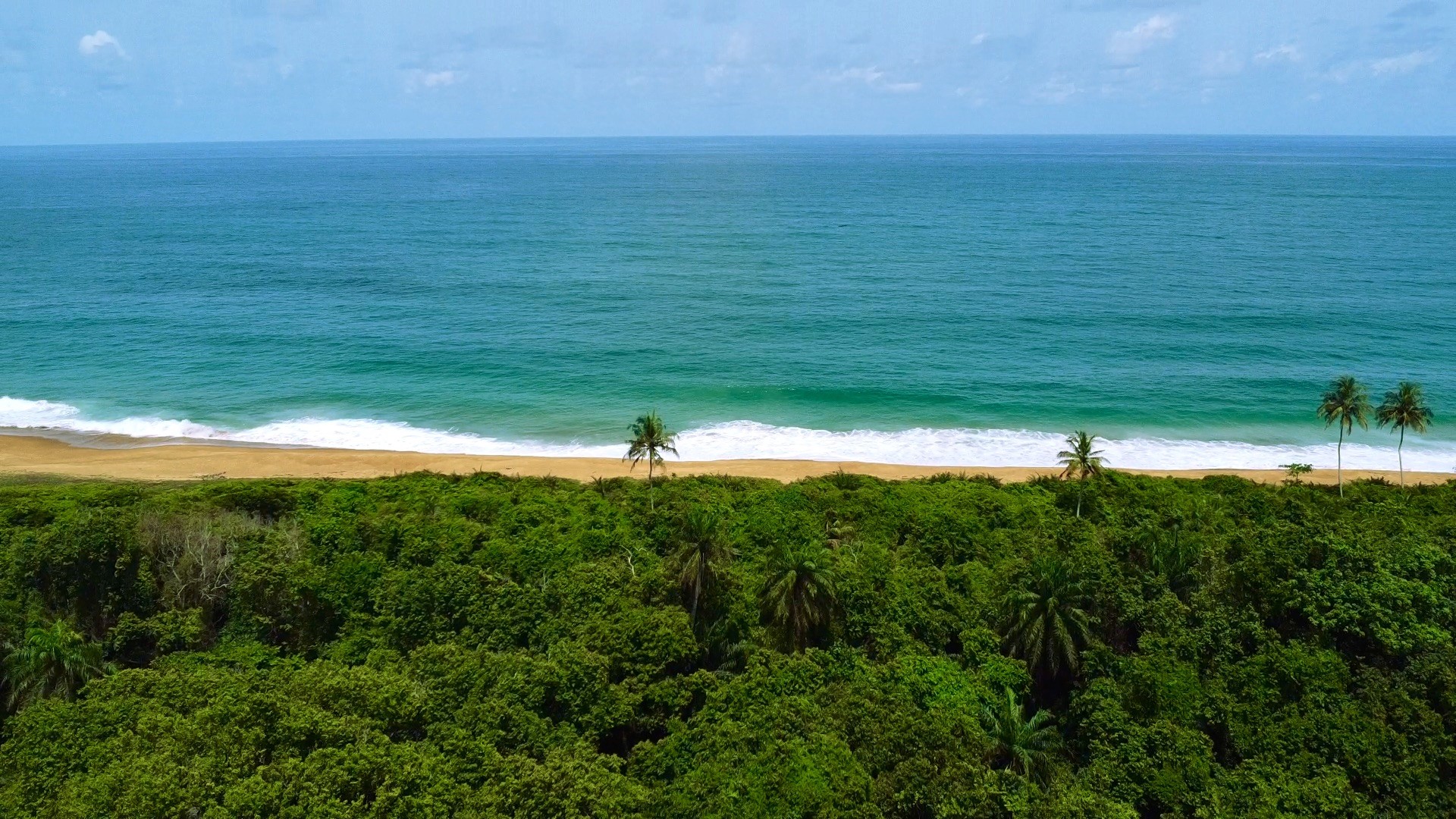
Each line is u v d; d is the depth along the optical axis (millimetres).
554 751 34000
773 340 117188
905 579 48094
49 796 31844
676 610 43406
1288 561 45531
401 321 127062
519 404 95188
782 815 30828
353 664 42562
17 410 92500
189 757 30859
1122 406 94312
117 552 47406
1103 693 39500
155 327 122500
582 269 165125
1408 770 34812
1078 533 55062
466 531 53312
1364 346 113125
